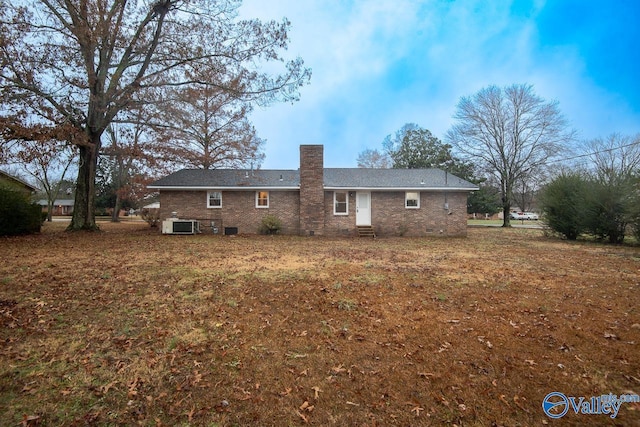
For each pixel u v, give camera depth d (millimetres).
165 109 17203
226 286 6289
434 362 3465
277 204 18938
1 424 2445
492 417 2604
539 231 24391
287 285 6379
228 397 2842
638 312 5023
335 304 5285
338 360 3494
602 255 11180
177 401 2777
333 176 20094
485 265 8852
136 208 46156
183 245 12930
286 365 3387
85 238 15180
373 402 2791
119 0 15508
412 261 9375
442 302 5469
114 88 16891
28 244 12461
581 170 21125
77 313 4746
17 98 13750
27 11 13484
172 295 5684
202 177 19656
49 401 2738
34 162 15570
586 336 4129
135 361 3418
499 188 34906
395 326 4426
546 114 28484
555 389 2996
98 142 18297
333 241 15359
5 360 3369
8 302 5105
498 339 4031
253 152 28531
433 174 20609
